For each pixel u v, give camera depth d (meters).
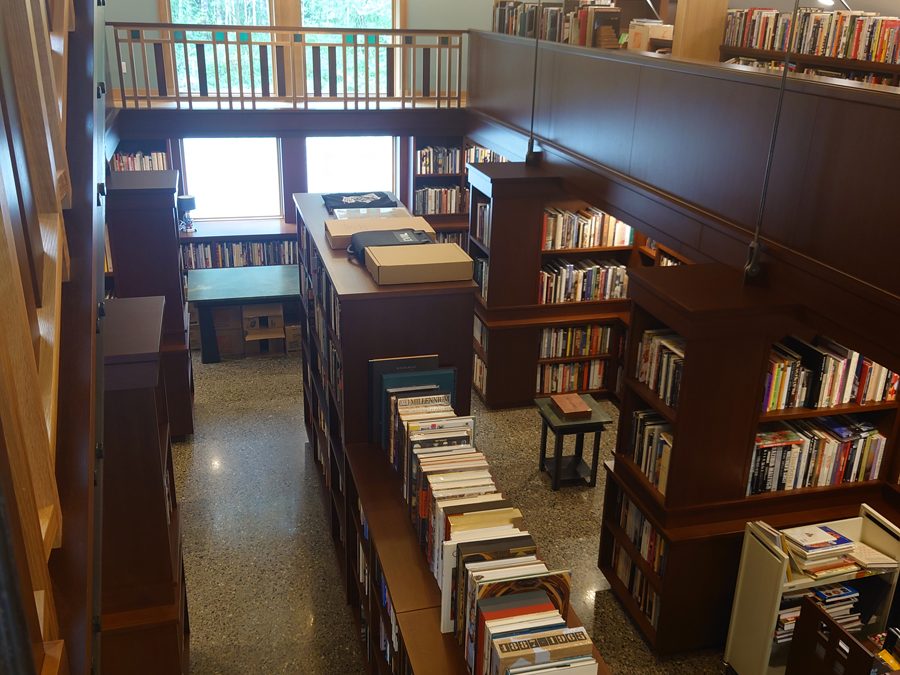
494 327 6.96
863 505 4.07
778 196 3.48
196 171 9.48
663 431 4.19
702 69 3.99
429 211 9.03
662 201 4.42
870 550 3.99
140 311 3.42
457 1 9.27
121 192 5.92
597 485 6.11
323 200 5.85
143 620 3.55
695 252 4.20
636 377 4.41
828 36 5.46
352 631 4.62
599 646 4.50
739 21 6.34
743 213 3.77
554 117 6.11
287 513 5.72
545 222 6.93
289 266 8.98
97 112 2.16
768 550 3.87
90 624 1.37
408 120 8.09
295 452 6.52
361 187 9.98
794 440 4.17
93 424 1.57
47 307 1.40
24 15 1.41
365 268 4.34
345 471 4.39
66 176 1.70
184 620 4.36
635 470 4.43
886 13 5.73
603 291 7.25
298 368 8.11
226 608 4.79
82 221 1.82
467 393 4.28
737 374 3.87
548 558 5.25
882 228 2.92
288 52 9.21
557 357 7.34
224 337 8.22
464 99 9.30
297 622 4.70
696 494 4.12
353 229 4.83
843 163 3.08
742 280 3.89
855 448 4.26
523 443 6.71
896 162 2.82
